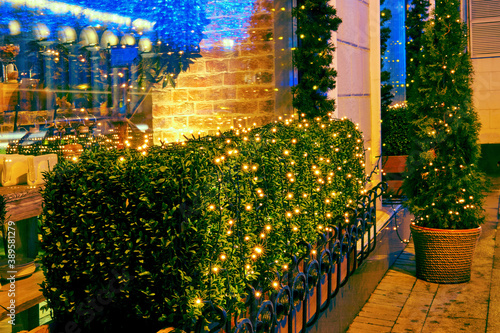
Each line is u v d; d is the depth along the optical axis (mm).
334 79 6543
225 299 2531
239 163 2760
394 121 9438
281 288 3213
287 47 6035
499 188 12711
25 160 3234
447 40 5844
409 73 11359
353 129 5441
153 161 2373
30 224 3096
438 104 5805
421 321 4812
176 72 5387
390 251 6801
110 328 2504
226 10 5969
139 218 2316
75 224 2451
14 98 3617
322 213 4191
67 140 3822
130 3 4656
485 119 16797
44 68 3885
